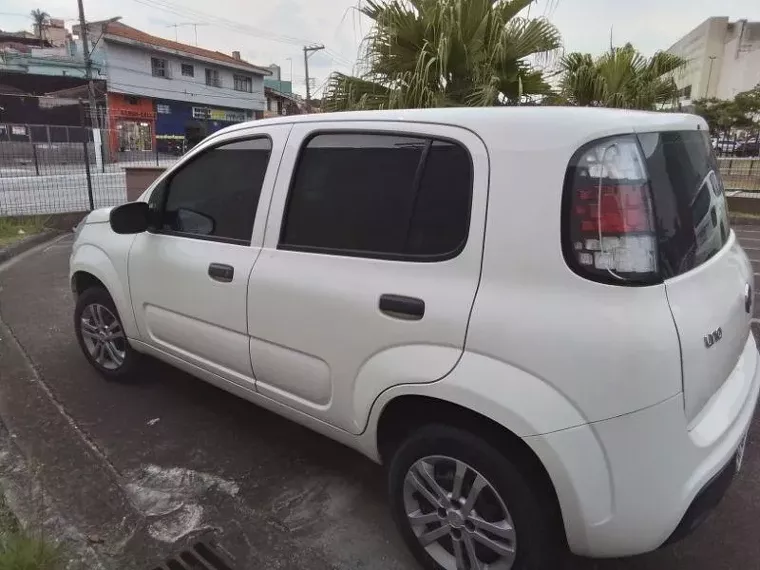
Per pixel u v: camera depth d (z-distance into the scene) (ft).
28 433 10.95
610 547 6.11
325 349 7.94
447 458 6.89
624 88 26.84
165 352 11.10
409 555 7.98
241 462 10.14
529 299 6.13
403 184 7.38
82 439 10.77
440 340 6.64
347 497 9.23
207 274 9.61
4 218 32.32
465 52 18.83
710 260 7.02
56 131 66.90
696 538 8.27
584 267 5.89
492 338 6.25
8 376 13.48
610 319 5.72
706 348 6.17
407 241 7.23
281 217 8.69
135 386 13.05
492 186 6.48
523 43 19.48
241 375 9.57
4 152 53.11
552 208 6.06
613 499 5.93
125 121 121.70
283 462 10.16
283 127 9.02
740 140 48.08
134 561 7.77
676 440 5.89
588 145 6.00
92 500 9.00
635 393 5.67
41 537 7.41
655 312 5.74
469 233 6.59
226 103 145.38
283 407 9.00
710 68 215.92
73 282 13.47
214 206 9.87
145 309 11.25
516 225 6.26
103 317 12.89
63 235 33.14
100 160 69.77
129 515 8.68
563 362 5.87
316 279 7.99
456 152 6.91
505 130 6.51
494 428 6.55
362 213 7.76
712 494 6.44
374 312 7.25
